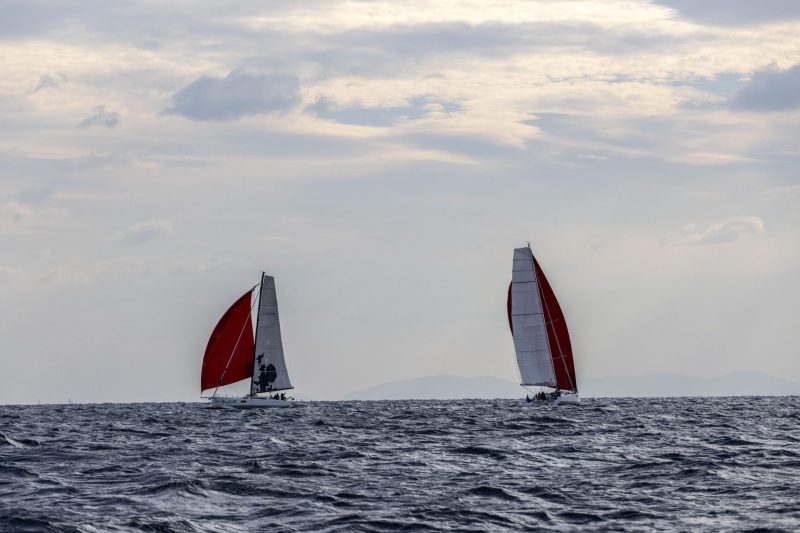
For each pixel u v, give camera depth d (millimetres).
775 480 79875
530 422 172000
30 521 61719
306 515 65812
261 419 194875
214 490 76750
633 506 68562
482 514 65938
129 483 80750
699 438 127438
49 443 124312
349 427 163250
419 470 91438
